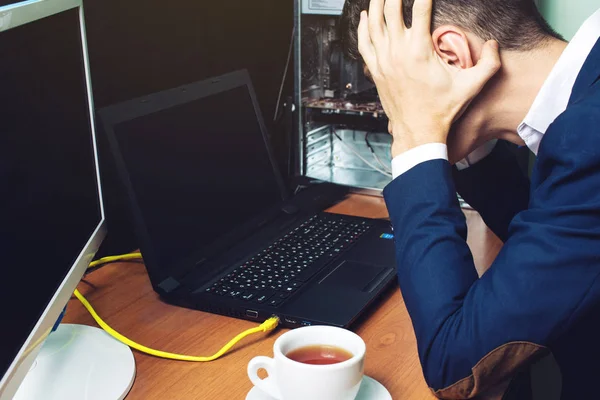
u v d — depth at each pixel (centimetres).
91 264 107
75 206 83
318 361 70
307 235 116
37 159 71
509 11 81
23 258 66
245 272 101
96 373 77
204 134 113
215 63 137
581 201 69
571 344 84
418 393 75
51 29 76
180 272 100
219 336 87
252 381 70
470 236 121
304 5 141
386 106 86
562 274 68
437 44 83
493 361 70
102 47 110
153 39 121
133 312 94
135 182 98
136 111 100
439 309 73
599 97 72
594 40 78
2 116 62
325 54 145
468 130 86
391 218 81
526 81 82
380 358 82
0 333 59
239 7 140
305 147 151
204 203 109
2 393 59
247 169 121
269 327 86
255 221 119
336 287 96
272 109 153
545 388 135
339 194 140
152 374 78
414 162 81
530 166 138
